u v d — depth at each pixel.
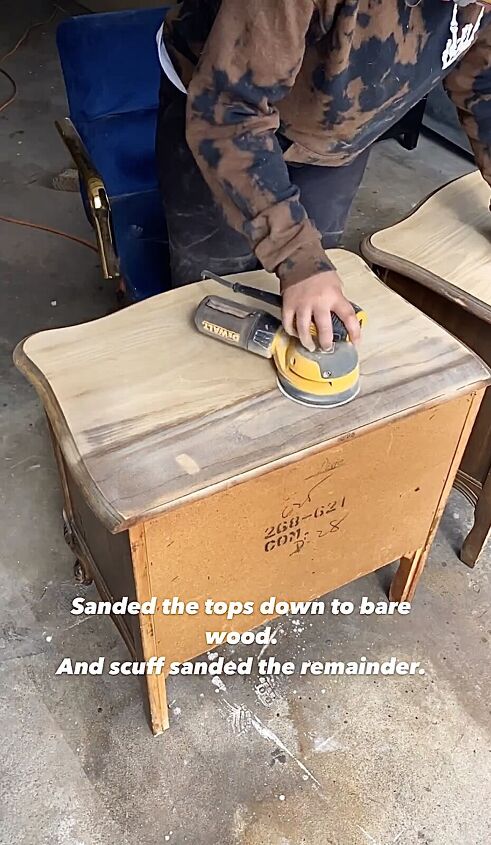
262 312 1.08
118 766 1.25
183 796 1.22
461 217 1.42
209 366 1.06
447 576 1.55
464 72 1.16
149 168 1.73
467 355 1.11
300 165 1.23
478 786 1.25
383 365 1.08
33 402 1.84
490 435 1.36
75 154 1.62
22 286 2.15
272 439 0.98
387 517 1.23
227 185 0.92
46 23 3.48
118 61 1.69
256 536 1.07
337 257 1.28
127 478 0.92
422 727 1.32
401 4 0.89
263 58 0.82
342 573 1.29
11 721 1.29
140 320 1.13
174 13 1.10
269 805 1.21
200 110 0.88
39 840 1.16
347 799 1.22
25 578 1.50
